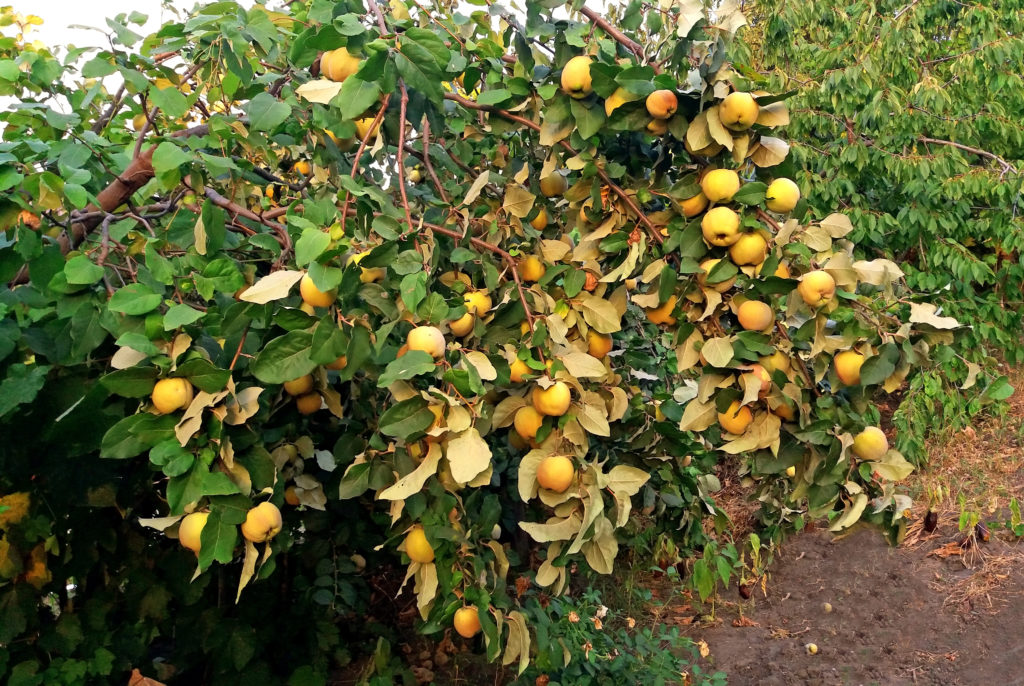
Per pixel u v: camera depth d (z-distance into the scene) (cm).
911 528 565
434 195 292
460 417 177
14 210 198
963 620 457
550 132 227
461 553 225
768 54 790
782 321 218
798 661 442
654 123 211
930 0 726
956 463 642
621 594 505
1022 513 554
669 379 391
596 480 195
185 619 310
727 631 483
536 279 240
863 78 701
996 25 713
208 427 168
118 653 296
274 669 341
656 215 222
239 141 243
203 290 193
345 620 445
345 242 169
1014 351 709
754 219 201
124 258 236
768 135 208
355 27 192
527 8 230
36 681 276
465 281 232
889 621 473
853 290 202
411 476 180
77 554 287
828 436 203
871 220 703
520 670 222
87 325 194
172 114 210
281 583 362
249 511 171
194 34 217
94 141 218
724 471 681
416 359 169
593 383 230
